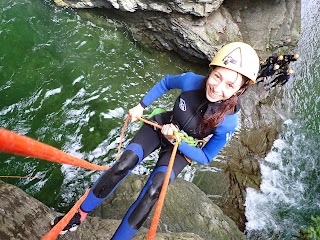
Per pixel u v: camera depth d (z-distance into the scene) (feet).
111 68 24.66
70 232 11.99
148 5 23.04
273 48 27.86
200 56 25.43
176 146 8.37
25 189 18.89
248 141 25.73
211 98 8.47
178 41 24.94
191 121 8.95
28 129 20.75
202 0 22.40
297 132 27.63
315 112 29.53
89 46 24.82
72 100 22.62
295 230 22.20
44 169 19.77
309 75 30.78
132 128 23.07
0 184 12.60
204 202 17.81
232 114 8.82
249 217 22.25
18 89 21.62
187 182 19.08
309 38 31.32
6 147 3.41
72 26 24.94
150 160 22.43
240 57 8.14
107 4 24.16
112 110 23.20
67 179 20.10
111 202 16.53
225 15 25.75
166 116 9.70
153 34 25.53
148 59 26.07
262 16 26.71
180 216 16.48
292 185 24.57
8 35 22.93
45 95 22.07
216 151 9.21
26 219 11.69
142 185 17.22
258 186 23.79
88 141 21.77
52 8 24.88
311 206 23.77
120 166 8.74
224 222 17.33
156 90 9.82
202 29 24.26
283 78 26.91
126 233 8.50
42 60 23.04
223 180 23.02
